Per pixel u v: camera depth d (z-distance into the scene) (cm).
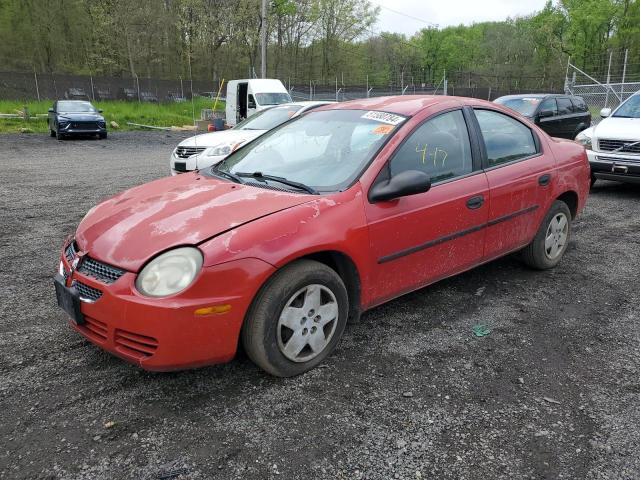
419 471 229
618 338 353
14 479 221
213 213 292
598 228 638
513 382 299
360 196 317
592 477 226
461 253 382
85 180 1012
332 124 387
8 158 1380
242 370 307
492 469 231
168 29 4512
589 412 272
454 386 294
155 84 3356
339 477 226
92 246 287
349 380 298
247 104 2036
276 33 5169
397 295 351
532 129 456
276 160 374
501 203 400
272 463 233
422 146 357
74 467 229
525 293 429
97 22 4419
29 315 378
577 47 5900
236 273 263
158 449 241
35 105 2727
